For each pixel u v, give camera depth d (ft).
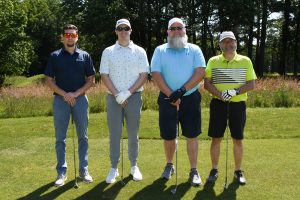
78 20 110.32
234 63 17.04
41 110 43.70
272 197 15.69
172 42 16.97
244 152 22.76
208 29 114.42
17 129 33.17
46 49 172.96
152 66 17.30
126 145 25.43
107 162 21.48
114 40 113.60
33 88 51.55
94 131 31.96
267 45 165.27
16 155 23.47
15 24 107.14
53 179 18.48
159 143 26.32
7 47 106.32
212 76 17.48
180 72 17.07
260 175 18.42
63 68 17.30
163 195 16.14
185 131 17.52
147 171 19.39
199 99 17.54
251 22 109.09
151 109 42.93
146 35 119.85
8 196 16.28
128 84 17.56
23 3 128.67
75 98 17.39
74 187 17.28
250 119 34.30
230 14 106.63
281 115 35.58
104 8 104.27
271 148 23.81
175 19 17.12
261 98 44.27
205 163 20.67
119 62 17.38
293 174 18.49
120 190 16.81
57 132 17.72
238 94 16.69
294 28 132.05
